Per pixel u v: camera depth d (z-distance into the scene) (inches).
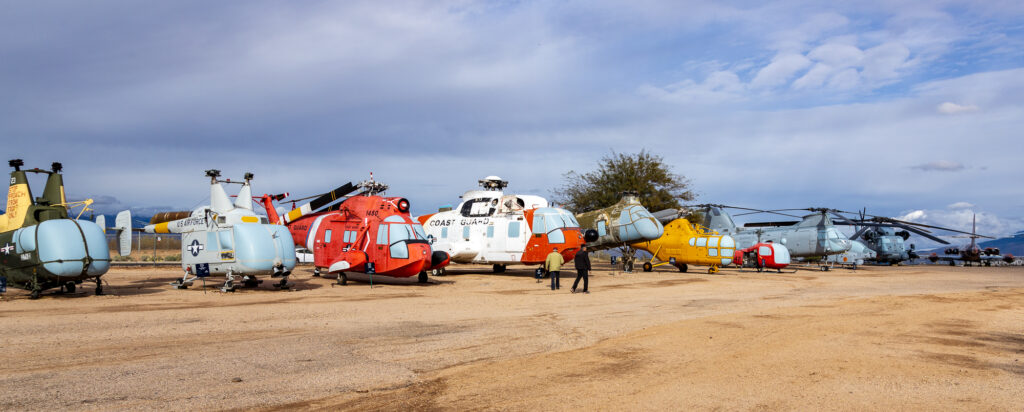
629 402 234.5
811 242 1465.3
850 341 370.6
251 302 577.3
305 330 403.5
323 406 226.5
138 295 641.6
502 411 222.1
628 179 1641.2
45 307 520.1
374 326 425.1
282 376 270.5
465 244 1026.7
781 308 549.0
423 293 688.4
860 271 1391.5
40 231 589.0
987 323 460.8
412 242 796.6
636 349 343.0
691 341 368.5
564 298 641.6
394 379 269.1
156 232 884.6
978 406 232.7
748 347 349.4
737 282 910.4
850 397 243.4
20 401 224.8
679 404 232.2
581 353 331.3
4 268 610.9
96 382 254.7
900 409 227.5
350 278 904.3
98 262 614.2
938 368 297.7
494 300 614.5
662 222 1296.8
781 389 255.0
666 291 738.2
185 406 222.7
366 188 896.3
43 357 305.1
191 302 573.3
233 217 701.3
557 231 940.0
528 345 354.9
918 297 667.4
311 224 932.6
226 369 282.4
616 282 892.0
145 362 295.4
